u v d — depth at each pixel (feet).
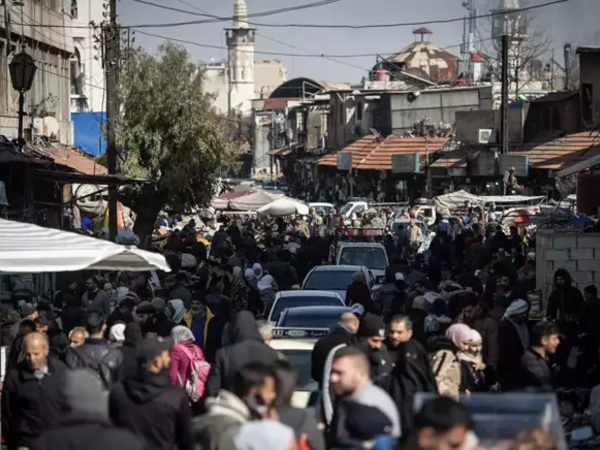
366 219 192.03
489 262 121.70
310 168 399.24
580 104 247.29
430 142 303.07
